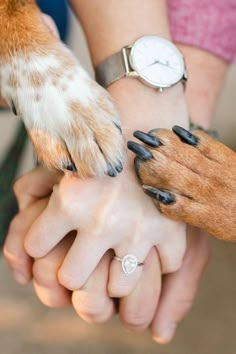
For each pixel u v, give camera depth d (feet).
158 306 1.74
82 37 3.27
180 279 1.73
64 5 2.36
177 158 1.51
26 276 1.74
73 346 2.24
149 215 1.55
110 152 1.49
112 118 1.53
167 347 2.25
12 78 1.61
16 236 1.70
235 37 1.94
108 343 2.25
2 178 2.39
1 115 2.94
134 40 1.66
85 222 1.54
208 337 2.28
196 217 1.53
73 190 1.53
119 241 1.56
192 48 1.91
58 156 1.51
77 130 1.50
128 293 1.61
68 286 1.58
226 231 1.54
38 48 1.63
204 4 1.89
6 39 1.65
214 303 2.38
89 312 1.63
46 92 1.55
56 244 1.60
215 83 1.93
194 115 1.86
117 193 1.53
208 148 1.54
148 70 1.62
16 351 2.23
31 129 1.55
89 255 1.55
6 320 2.31
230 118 3.05
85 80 1.58
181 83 1.65
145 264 1.63
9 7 1.69
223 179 1.52
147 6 1.69
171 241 1.60
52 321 2.32
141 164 1.51
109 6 1.69
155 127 1.60
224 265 2.50
